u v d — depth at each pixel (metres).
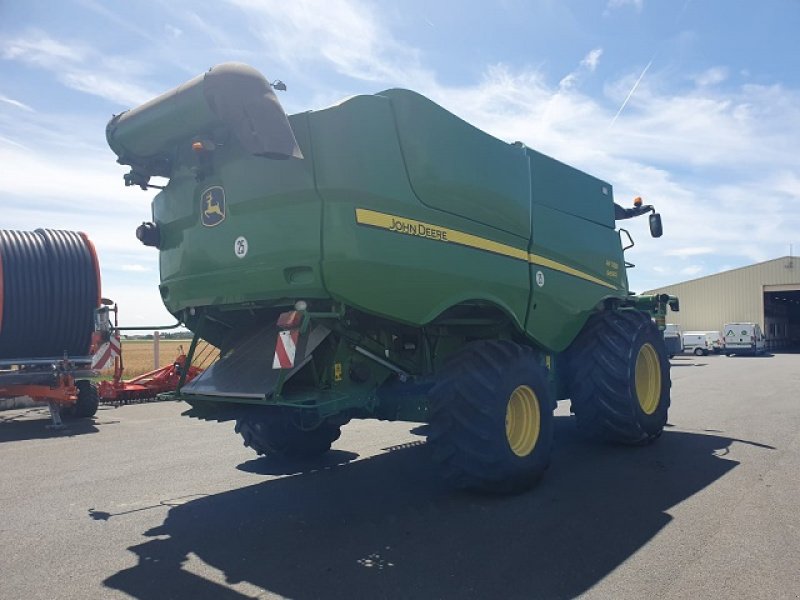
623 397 6.87
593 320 7.39
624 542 4.28
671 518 4.77
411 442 8.05
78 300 11.41
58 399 9.96
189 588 3.67
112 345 7.92
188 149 5.31
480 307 5.82
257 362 5.22
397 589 3.60
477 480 5.14
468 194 5.48
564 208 7.10
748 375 19.41
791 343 59.69
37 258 11.10
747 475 6.02
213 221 5.14
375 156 4.66
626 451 7.21
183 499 5.56
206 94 4.42
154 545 4.39
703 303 51.53
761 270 49.09
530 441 5.56
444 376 5.23
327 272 4.46
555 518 4.81
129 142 5.18
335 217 4.46
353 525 4.75
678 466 6.43
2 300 10.61
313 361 4.94
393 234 4.73
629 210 9.56
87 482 6.22
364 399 5.14
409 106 4.98
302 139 4.58
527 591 3.54
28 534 4.65
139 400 13.07
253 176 4.82
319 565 3.98
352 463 6.90
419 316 4.97
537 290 6.38
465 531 4.55
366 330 5.22
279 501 5.43
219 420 5.74
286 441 6.73
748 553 4.05
